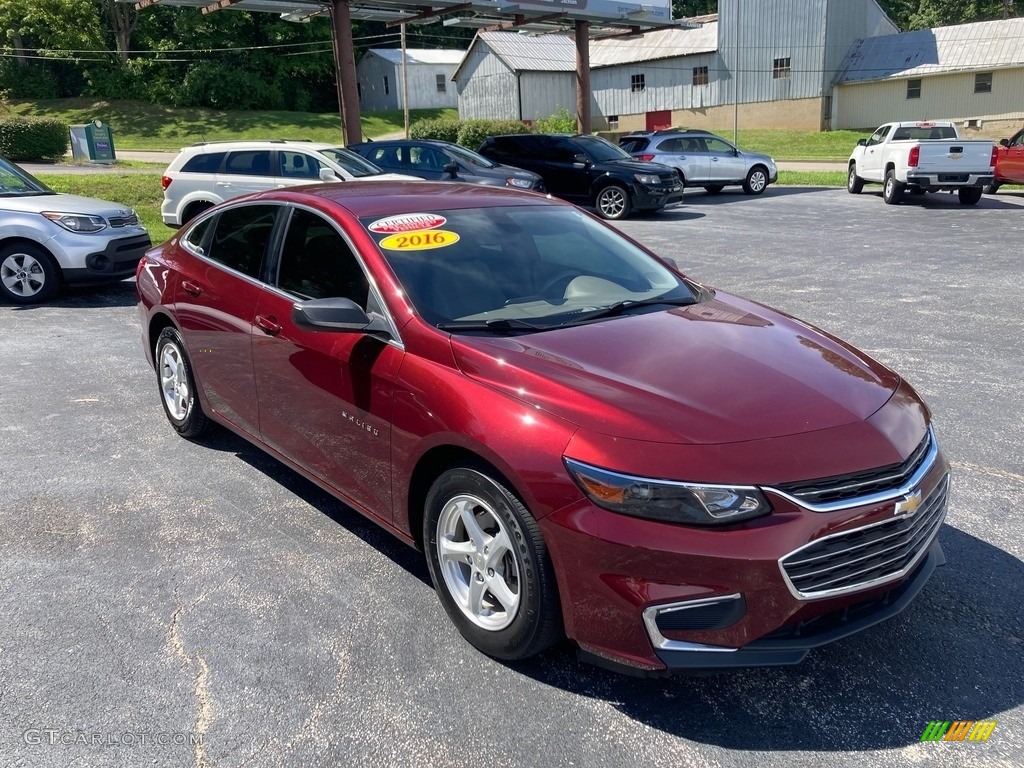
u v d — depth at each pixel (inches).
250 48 2317.9
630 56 1859.0
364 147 674.2
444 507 128.2
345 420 146.7
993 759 104.3
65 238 368.5
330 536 163.8
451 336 132.5
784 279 425.4
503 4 831.7
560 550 110.0
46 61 2252.7
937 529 126.4
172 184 526.3
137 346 304.8
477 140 1346.0
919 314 341.1
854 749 106.4
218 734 109.0
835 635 109.4
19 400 243.9
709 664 105.5
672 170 759.1
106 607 138.3
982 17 2559.1
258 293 171.8
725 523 103.9
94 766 103.0
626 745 107.1
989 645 128.4
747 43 1704.0
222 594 142.6
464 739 108.2
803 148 1459.2
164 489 184.5
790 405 117.5
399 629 132.7
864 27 1761.8
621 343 134.3
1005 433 211.3
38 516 170.9
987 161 728.3
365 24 2593.5
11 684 118.5
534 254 163.3
